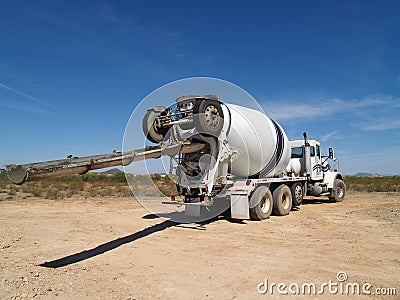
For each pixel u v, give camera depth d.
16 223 11.65
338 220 11.52
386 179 45.22
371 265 6.24
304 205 16.36
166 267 6.27
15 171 5.52
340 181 17.94
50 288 5.07
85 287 5.17
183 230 9.96
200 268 6.17
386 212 13.27
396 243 8.00
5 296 4.69
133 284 5.33
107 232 9.91
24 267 6.30
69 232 9.95
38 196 22.95
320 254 7.07
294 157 15.97
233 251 7.42
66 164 6.19
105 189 29.11
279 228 10.13
